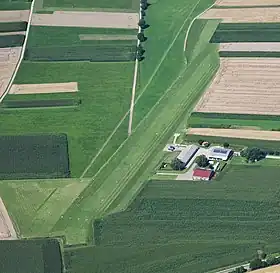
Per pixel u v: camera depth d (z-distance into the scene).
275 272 161.38
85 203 186.38
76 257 170.38
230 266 165.88
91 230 177.88
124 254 170.75
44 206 186.00
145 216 181.12
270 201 183.88
